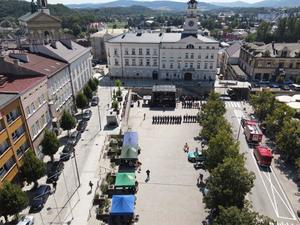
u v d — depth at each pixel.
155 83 101.38
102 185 45.47
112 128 66.56
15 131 45.16
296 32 154.75
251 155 57.97
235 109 83.31
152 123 73.56
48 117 57.81
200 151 58.12
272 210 42.69
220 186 36.12
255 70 104.81
